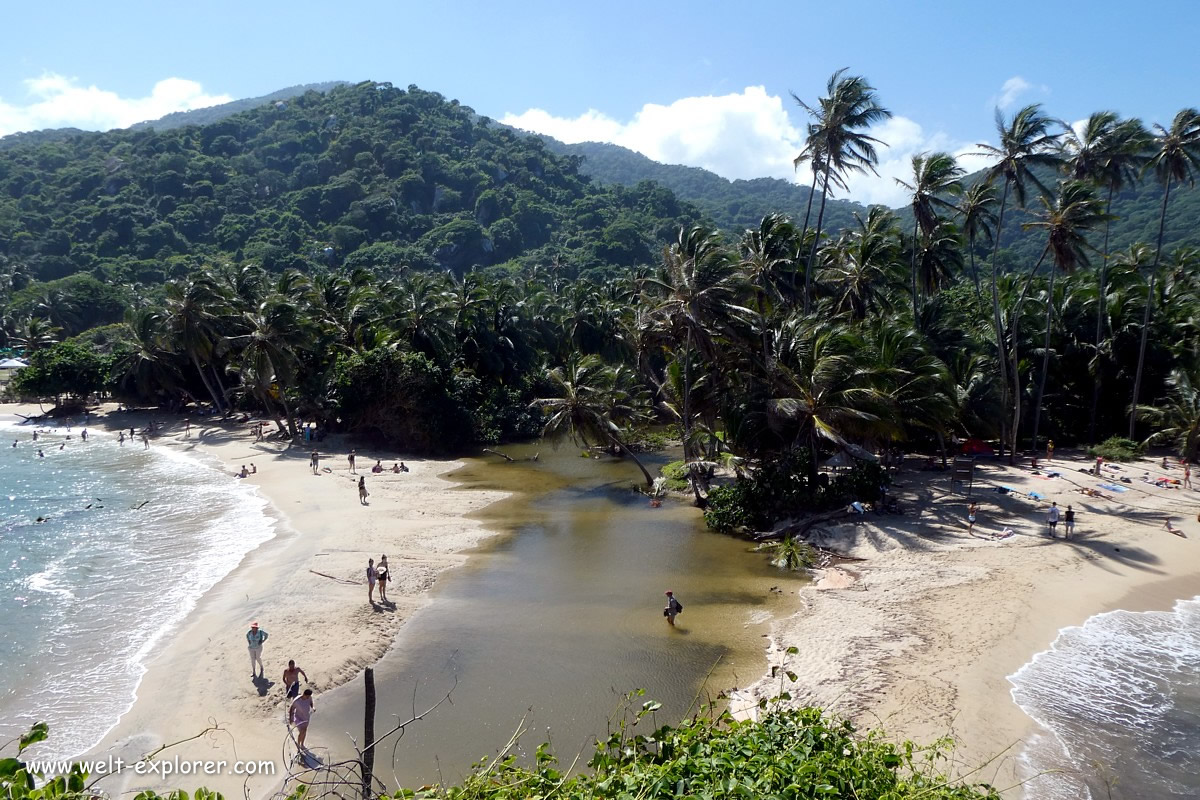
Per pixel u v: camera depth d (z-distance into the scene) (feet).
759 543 111.86
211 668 69.05
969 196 155.02
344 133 650.02
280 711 62.13
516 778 26.00
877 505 118.32
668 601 81.41
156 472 172.76
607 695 65.67
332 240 528.22
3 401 298.76
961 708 61.05
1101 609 82.33
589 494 147.33
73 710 62.54
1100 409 181.37
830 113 134.62
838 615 81.66
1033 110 139.33
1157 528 107.96
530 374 240.32
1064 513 112.37
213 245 499.51
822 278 164.96
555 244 605.73
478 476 166.30
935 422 126.41
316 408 202.28
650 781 23.32
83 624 80.84
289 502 138.62
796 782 23.40
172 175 544.62
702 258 125.39
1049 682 65.92
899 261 176.24
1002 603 82.99
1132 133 144.77
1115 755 55.11
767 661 71.51
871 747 28.48
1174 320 176.65
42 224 491.72
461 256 551.18
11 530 121.29
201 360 253.65
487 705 63.98
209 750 56.44
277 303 191.93
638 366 222.28
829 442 127.24
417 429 191.42
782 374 121.60
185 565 101.81
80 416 262.47
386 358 190.19
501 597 89.45
